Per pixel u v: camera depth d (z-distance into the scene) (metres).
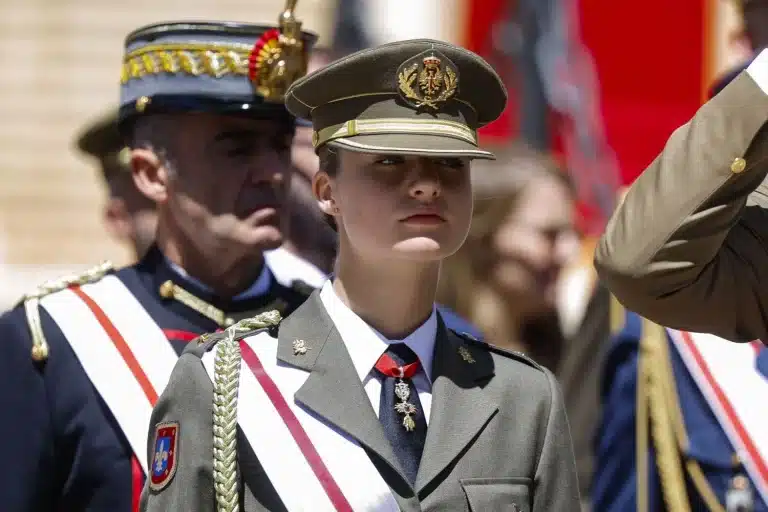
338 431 10.55
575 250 19.05
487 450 10.68
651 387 15.32
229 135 13.90
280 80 13.87
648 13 24.72
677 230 9.41
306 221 16.69
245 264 14.30
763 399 14.91
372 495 10.38
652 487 15.30
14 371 13.59
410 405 10.72
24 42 31.80
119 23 31.39
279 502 10.41
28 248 31.09
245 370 10.79
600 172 24.52
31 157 31.39
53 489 13.44
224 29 13.93
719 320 9.91
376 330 10.84
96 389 13.42
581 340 16.84
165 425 10.82
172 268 14.23
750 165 9.33
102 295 14.09
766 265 9.84
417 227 10.42
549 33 25.06
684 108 24.64
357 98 10.70
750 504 14.69
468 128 10.84
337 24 27.30
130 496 13.11
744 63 14.28
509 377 11.11
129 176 17.09
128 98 14.36
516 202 18.62
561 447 11.05
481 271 18.62
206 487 10.56
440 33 26.27
